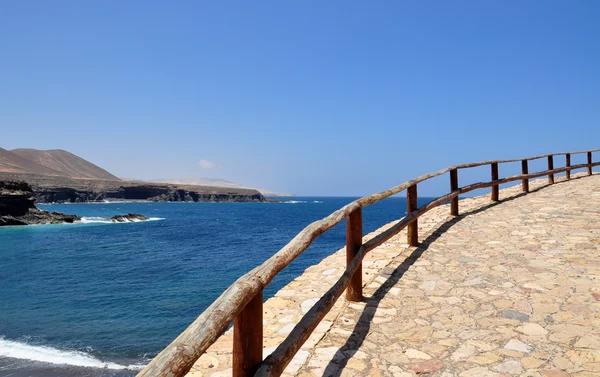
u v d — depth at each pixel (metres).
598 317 4.25
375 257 7.07
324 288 5.99
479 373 3.32
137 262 26.36
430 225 9.73
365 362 3.58
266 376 2.25
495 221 9.63
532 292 5.08
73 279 20.78
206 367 3.68
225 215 100.12
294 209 147.50
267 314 4.98
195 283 19.44
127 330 12.48
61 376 9.21
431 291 5.36
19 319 13.70
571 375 3.21
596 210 10.04
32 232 48.53
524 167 14.65
